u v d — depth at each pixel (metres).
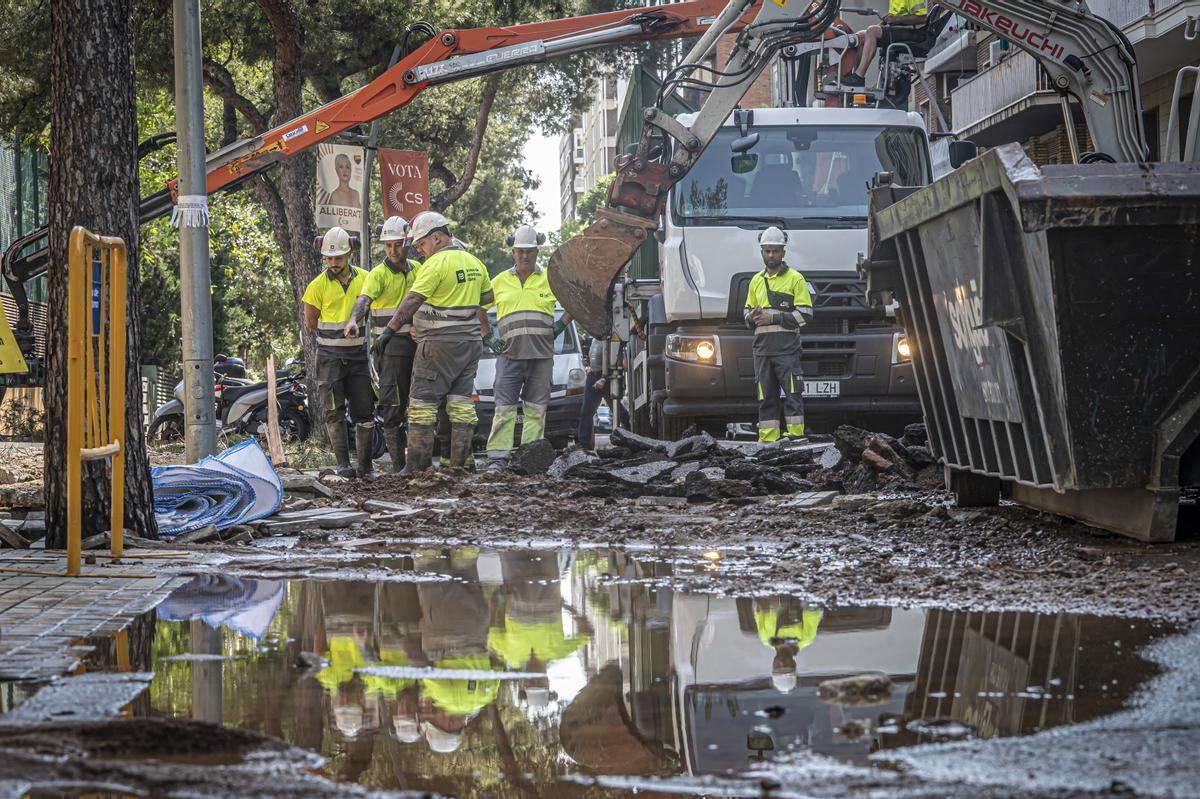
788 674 8.72
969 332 16.52
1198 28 46.00
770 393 30.83
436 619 11.22
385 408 30.89
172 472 19.45
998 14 19.92
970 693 8.01
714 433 35.16
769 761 6.62
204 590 13.16
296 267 51.66
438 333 29.12
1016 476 15.88
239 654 9.68
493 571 14.56
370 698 8.19
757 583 13.04
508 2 59.31
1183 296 13.70
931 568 13.70
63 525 16.62
